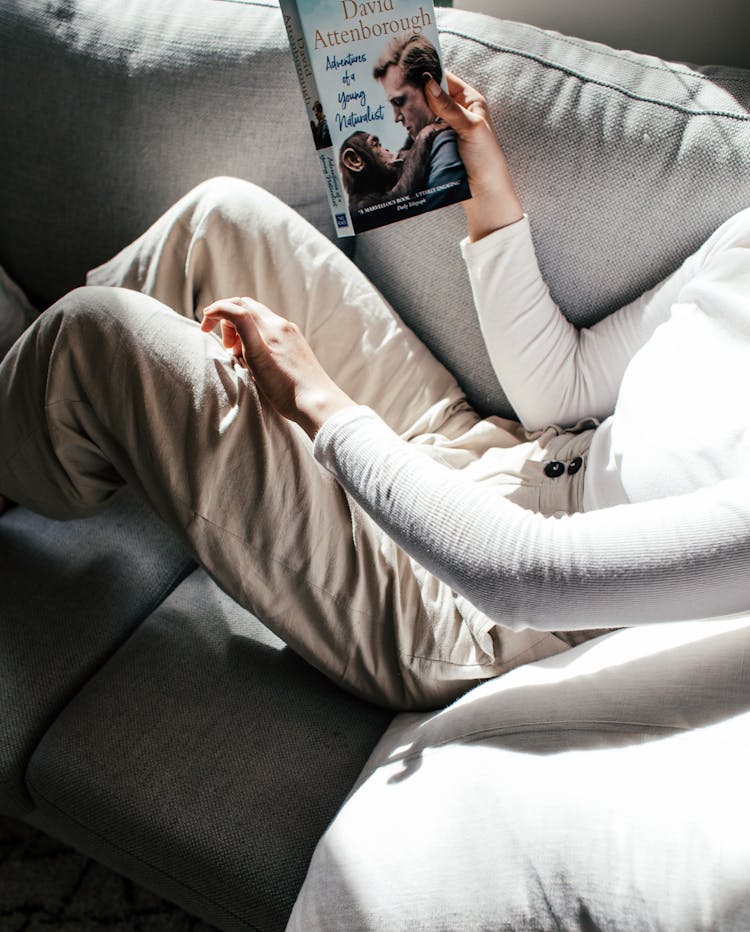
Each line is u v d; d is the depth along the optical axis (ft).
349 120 2.42
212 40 3.31
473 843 1.83
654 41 3.51
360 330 3.10
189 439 2.32
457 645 2.53
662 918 1.49
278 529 2.37
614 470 2.51
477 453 3.07
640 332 2.78
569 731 1.97
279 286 3.00
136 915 3.49
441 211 3.07
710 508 1.80
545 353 2.90
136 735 2.71
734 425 2.05
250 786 2.57
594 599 1.84
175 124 3.39
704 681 1.90
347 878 1.97
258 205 2.97
